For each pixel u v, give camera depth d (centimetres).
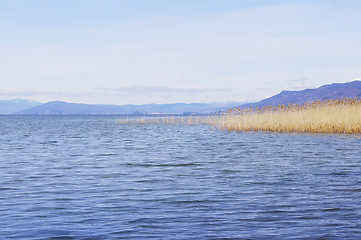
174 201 1095
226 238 771
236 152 2386
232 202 1077
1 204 1068
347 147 2495
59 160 2105
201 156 2223
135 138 3931
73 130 5891
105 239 770
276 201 1085
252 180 1424
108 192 1227
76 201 1102
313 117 3728
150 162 1986
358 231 810
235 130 4331
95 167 1814
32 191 1247
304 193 1189
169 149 2691
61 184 1371
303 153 2244
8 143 3372
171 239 767
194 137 3872
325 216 927
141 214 956
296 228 834
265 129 4056
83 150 2689
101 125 8031
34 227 850
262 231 815
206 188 1282
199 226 853
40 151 2630
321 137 3238
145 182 1402
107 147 2919
